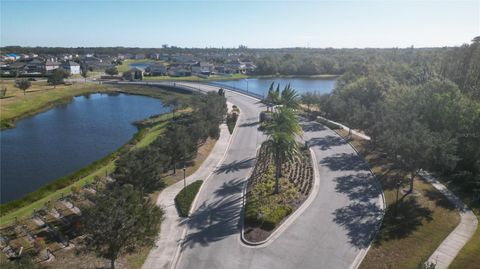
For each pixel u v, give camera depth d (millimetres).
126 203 27203
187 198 42125
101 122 95062
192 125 61281
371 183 47188
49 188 49969
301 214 39094
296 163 53469
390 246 32781
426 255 31109
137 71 173625
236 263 30859
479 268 28844
